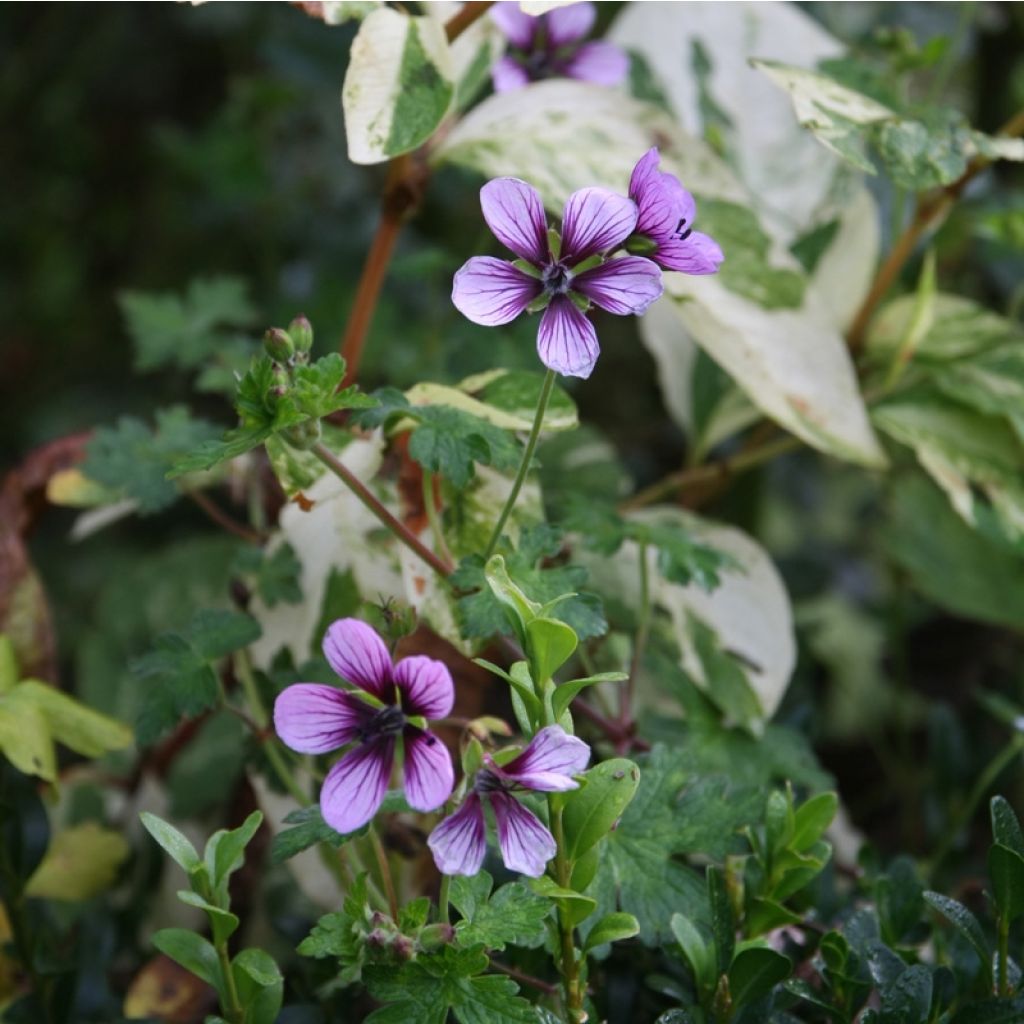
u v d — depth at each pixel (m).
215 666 0.52
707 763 0.49
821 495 0.78
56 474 0.53
